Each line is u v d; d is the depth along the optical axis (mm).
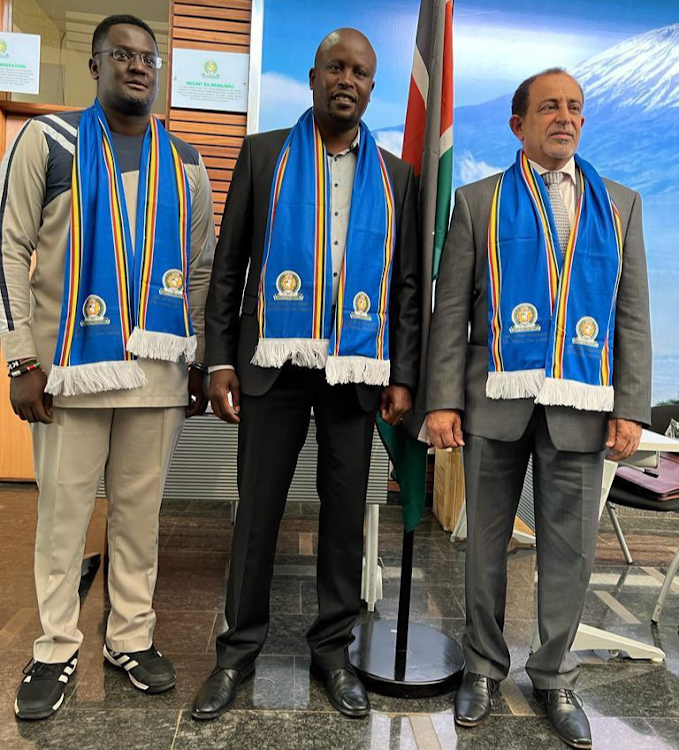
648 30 3672
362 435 1704
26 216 1582
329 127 1651
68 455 1623
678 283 3803
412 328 1729
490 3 3617
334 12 3480
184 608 2283
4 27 3590
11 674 1779
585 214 1595
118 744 1501
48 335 1608
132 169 1666
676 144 3730
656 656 2072
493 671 1749
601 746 1606
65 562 1665
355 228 1622
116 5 3844
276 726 1598
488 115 3672
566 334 1554
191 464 2414
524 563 2951
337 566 1749
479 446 1688
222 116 3490
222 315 1681
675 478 2588
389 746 1543
